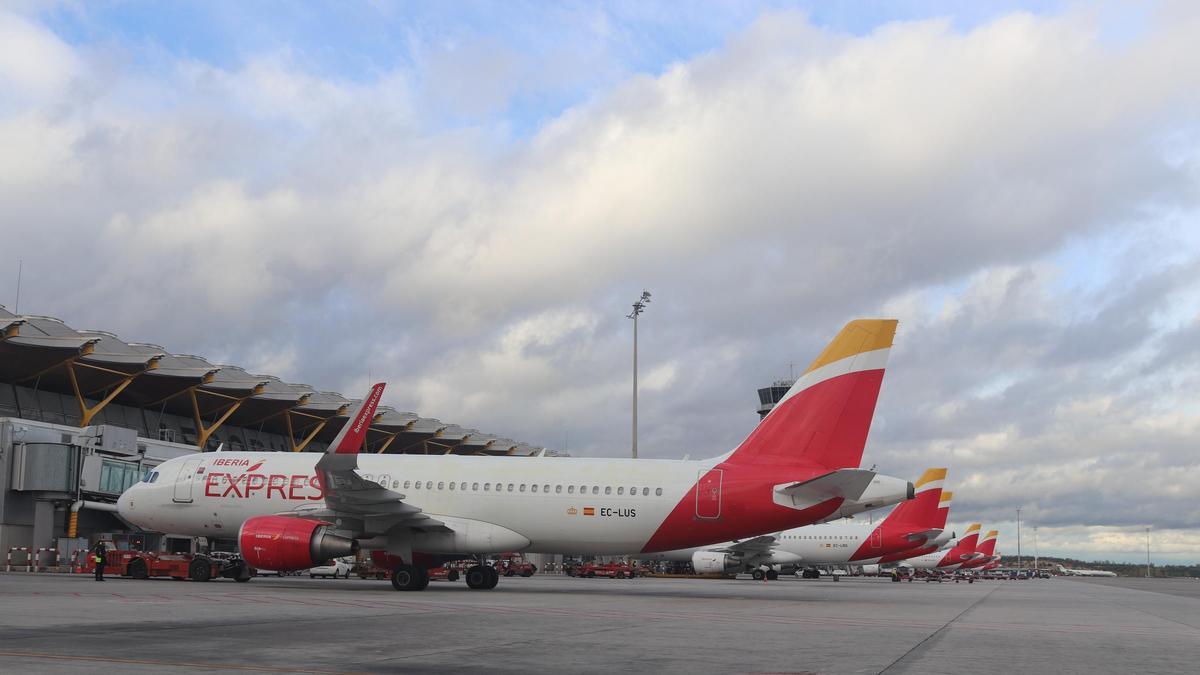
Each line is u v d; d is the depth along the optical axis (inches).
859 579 3587.6
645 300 2310.5
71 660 459.5
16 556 1795.0
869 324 1213.1
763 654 550.9
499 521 1264.8
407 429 3169.3
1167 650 634.2
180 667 442.0
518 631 655.8
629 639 617.9
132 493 1379.2
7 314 2076.8
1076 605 1350.9
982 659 549.6
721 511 1210.6
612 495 1240.8
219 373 2541.8
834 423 1208.8
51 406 2470.5
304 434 3255.4
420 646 550.0
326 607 855.7
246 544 1190.9
